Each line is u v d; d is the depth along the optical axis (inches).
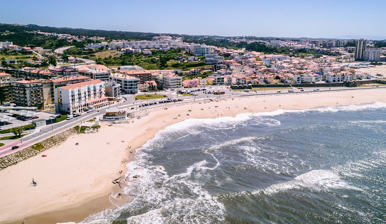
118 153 4308.6
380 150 4456.2
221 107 7224.4
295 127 5634.8
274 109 7239.2
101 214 2876.5
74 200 3061.0
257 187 3395.7
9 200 3004.4
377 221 2792.8
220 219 2827.3
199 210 2960.1
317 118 6441.9
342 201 3110.2
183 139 5004.9
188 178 3609.7
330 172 3745.1
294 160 4111.7
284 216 2871.6
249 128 5649.6
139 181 3511.3
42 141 4448.8
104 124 5644.7
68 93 6107.3
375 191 3297.2
